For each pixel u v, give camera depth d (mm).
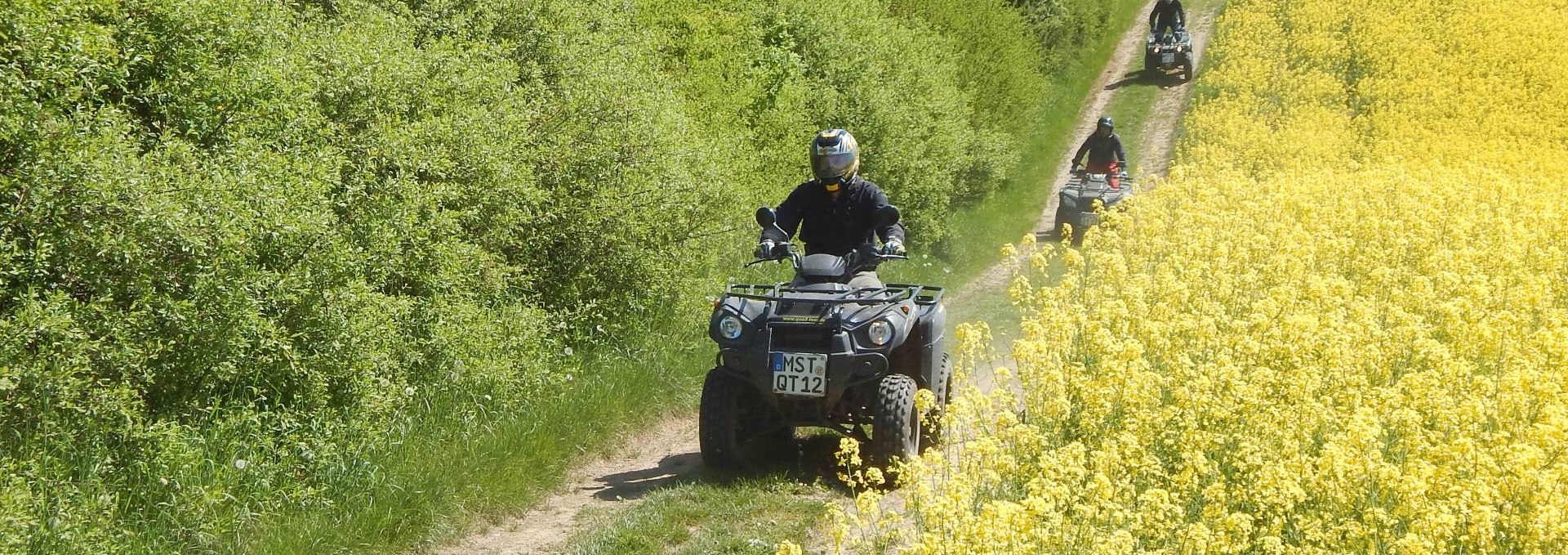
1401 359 6609
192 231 5684
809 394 6727
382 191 7738
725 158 12523
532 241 9703
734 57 16609
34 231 5438
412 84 8422
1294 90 31438
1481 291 7582
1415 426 5109
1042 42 33469
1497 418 5488
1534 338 6562
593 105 10289
